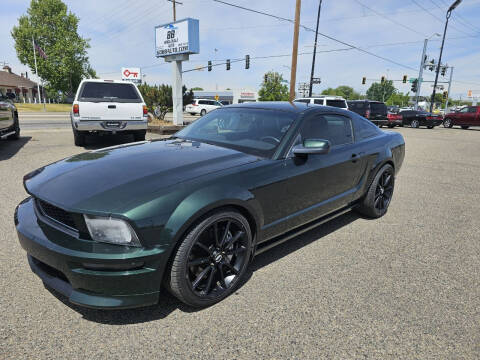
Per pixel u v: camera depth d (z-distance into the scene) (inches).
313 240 143.3
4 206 165.8
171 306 95.0
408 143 536.4
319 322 89.6
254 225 104.4
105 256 76.4
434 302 100.4
